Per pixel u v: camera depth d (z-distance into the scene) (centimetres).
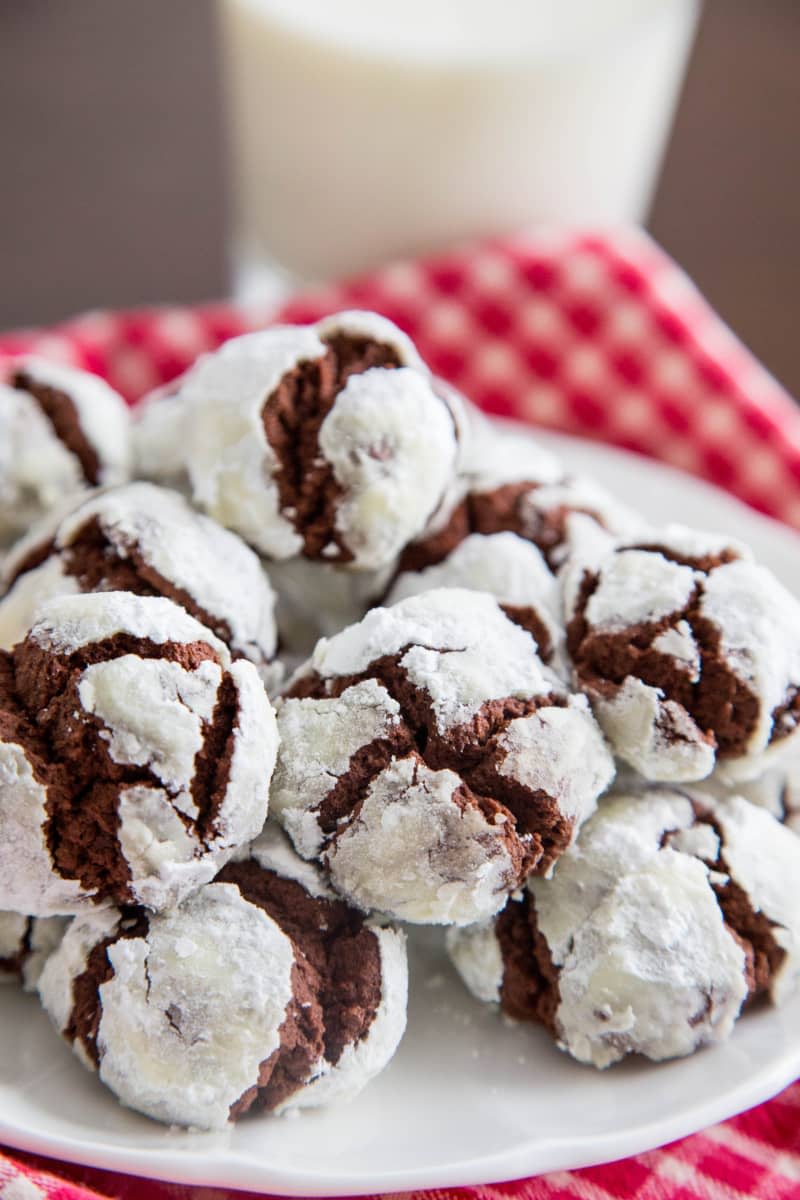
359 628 27
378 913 26
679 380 39
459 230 42
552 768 26
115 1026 25
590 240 40
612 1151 25
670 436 39
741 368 39
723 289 46
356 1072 26
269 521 28
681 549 28
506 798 26
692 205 49
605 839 27
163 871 25
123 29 54
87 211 48
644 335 39
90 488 30
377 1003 26
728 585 27
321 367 28
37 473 30
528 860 26
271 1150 25
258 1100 25
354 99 39
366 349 28
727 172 50
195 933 26
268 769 26
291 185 42
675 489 34
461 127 39
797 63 54
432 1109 26
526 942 27
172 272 46
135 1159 25
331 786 26
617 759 27
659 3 39
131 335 38
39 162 49
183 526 28
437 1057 27
